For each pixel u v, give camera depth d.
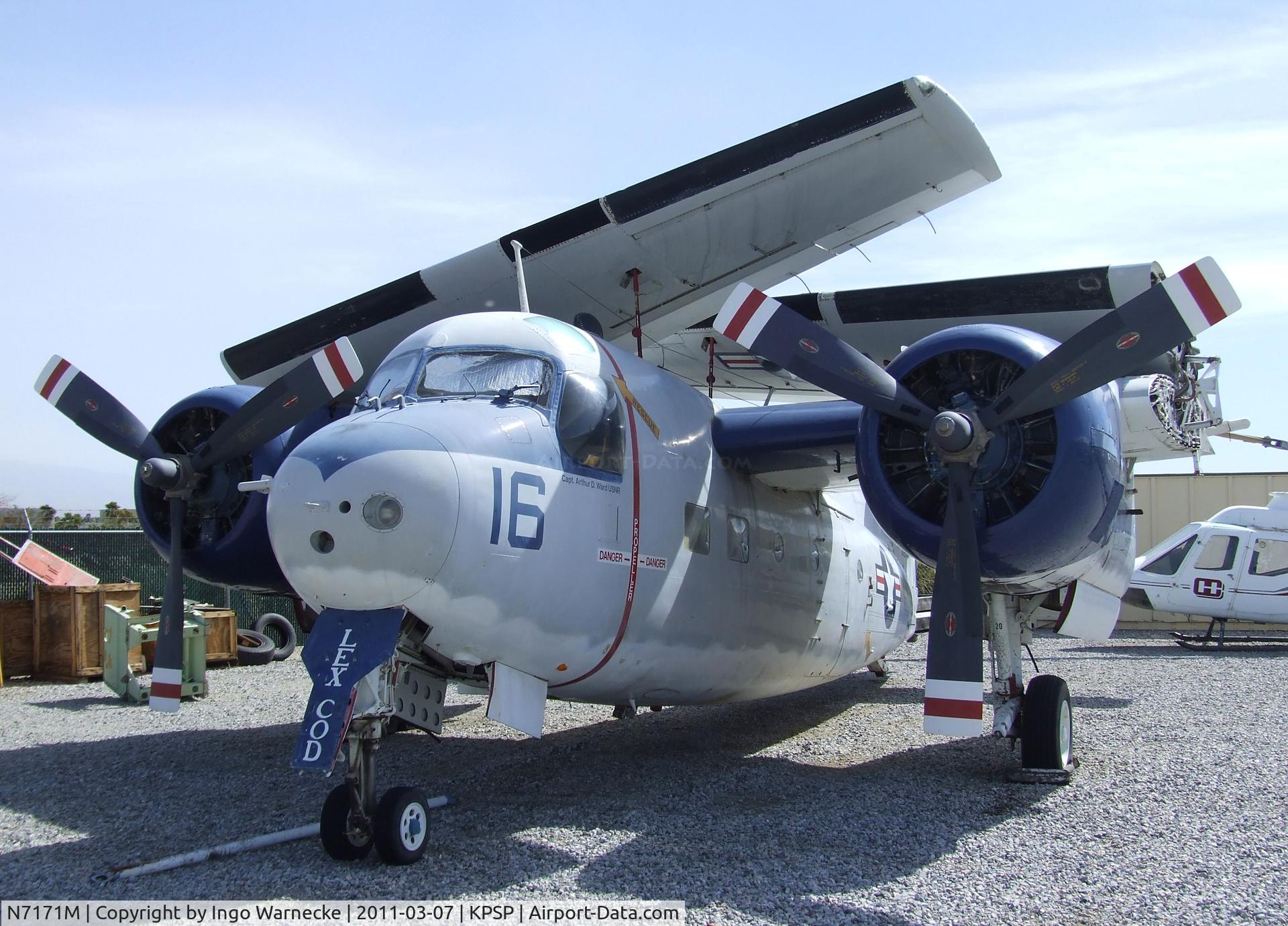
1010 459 6.44
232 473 8.02
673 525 6.88
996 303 8.84
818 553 8.83
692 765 7.84
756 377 11.67
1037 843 5.60
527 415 6.04
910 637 11.90
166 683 6.97
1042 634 19.28
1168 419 7.51
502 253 8.80
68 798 6.75
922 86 7.36
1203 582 17.31
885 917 4.50
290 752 8.29
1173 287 5.75
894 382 6.60
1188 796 6.61
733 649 7.59
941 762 7.89
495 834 5.80
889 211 8.67
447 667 6.23
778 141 7.88
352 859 5.31
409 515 5.14
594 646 6.31
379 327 9.62
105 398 7.93
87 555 16.03
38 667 12.73
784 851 5.48
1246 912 4.54
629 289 9.42
